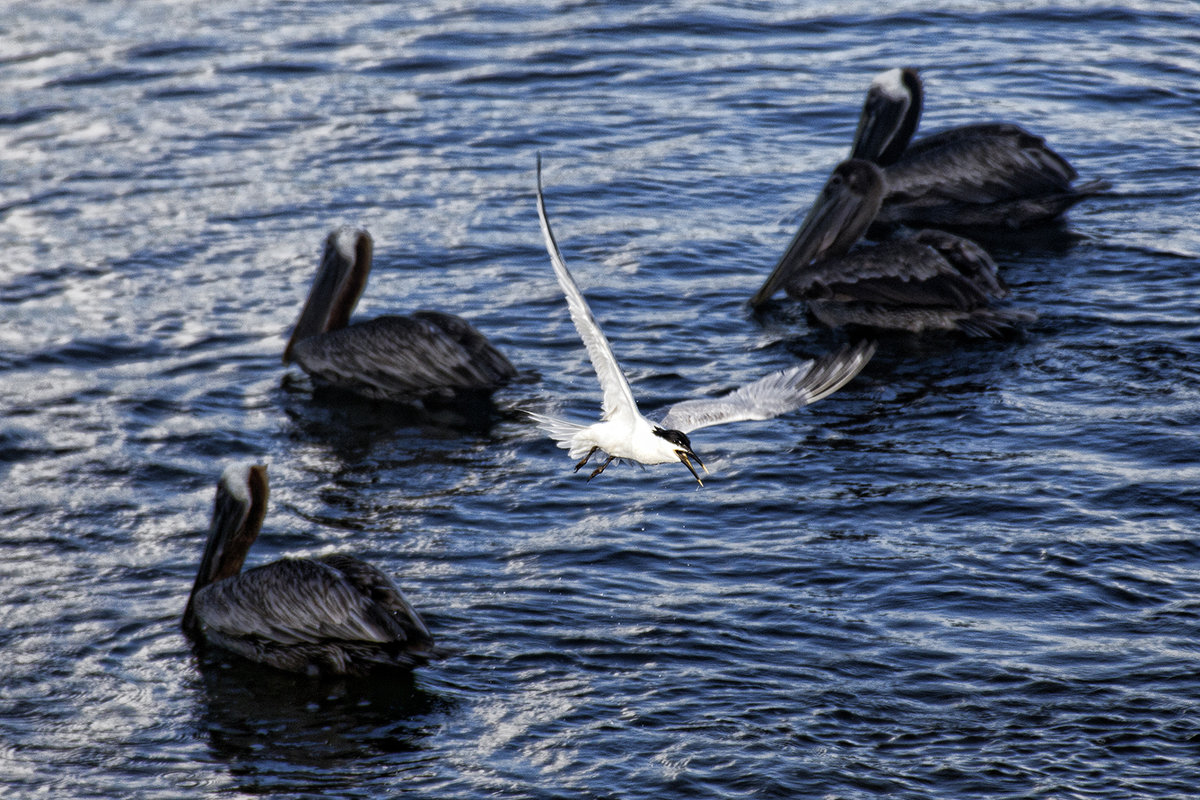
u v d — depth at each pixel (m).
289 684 11.59
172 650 12.12
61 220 21.62
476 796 9.99
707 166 23.50
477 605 12.53
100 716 11.22
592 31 29.25
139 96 26.19
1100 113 25.25
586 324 7.68
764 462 15.14
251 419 16.52
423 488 14.88
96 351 18.05
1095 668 11.20
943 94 26.05
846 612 12.19
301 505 14.57
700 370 17.23
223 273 20.20
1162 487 14.04
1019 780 9.87
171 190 22.64
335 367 17.11
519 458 15.52
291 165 23.52
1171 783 9.77
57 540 13.93
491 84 26.72
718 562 13.13
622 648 11.78
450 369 16.81
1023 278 19.77
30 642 12.23
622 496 14.57
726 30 29.38
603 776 10.12
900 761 10.15
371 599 11.37
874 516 13.84
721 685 11.19
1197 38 28.44
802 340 18.14
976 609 12.14
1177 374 16.62
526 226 21.42
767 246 20.84
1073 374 16.86
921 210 22.28
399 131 24.73
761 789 9.86
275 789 10.21
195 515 14.45
